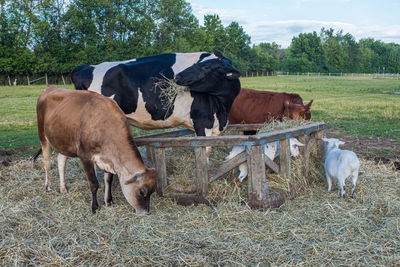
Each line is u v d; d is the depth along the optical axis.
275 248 3.77
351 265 3.43
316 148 6.00
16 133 10.84
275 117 7.39
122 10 51.06
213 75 5.43
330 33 112.75
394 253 3.62
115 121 4.48
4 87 35.12
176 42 56.31
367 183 5.55
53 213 4.71
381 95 22.06
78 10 46.97
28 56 41.50
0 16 44.28
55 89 5.45
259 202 4.64
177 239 4.02
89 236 4.13
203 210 4.74
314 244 3.78
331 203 4.83
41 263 3.58
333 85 35.06
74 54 45.31
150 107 5.60
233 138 4.66
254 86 33.50
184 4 58.88
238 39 72.25
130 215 4.60
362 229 4.12
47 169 5.62
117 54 47.03
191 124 5.86
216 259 3.63
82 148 4.56
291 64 88.94
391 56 108.38
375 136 9.52
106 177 4.91
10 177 6.36
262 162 4.61
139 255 3.69
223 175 5.44
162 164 5.15
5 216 4.55
